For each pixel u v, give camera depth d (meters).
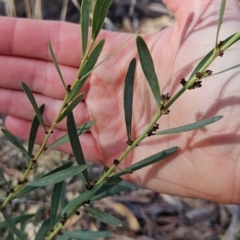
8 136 0.13
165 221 0.27
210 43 0.16
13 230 0.13
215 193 0.17
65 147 0.19
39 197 0.25
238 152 0.15
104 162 0.19
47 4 0.39
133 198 0.27
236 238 0.26
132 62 0.12
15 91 0.19
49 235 0.14
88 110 0.19
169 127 0.17
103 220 0.13
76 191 0.26
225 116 0.15
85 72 0.12
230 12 0.16
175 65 0.16
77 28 0.19
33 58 0.19
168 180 0.17
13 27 0.18
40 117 0.13
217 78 0.15
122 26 0.39
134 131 0.18
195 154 0.16
